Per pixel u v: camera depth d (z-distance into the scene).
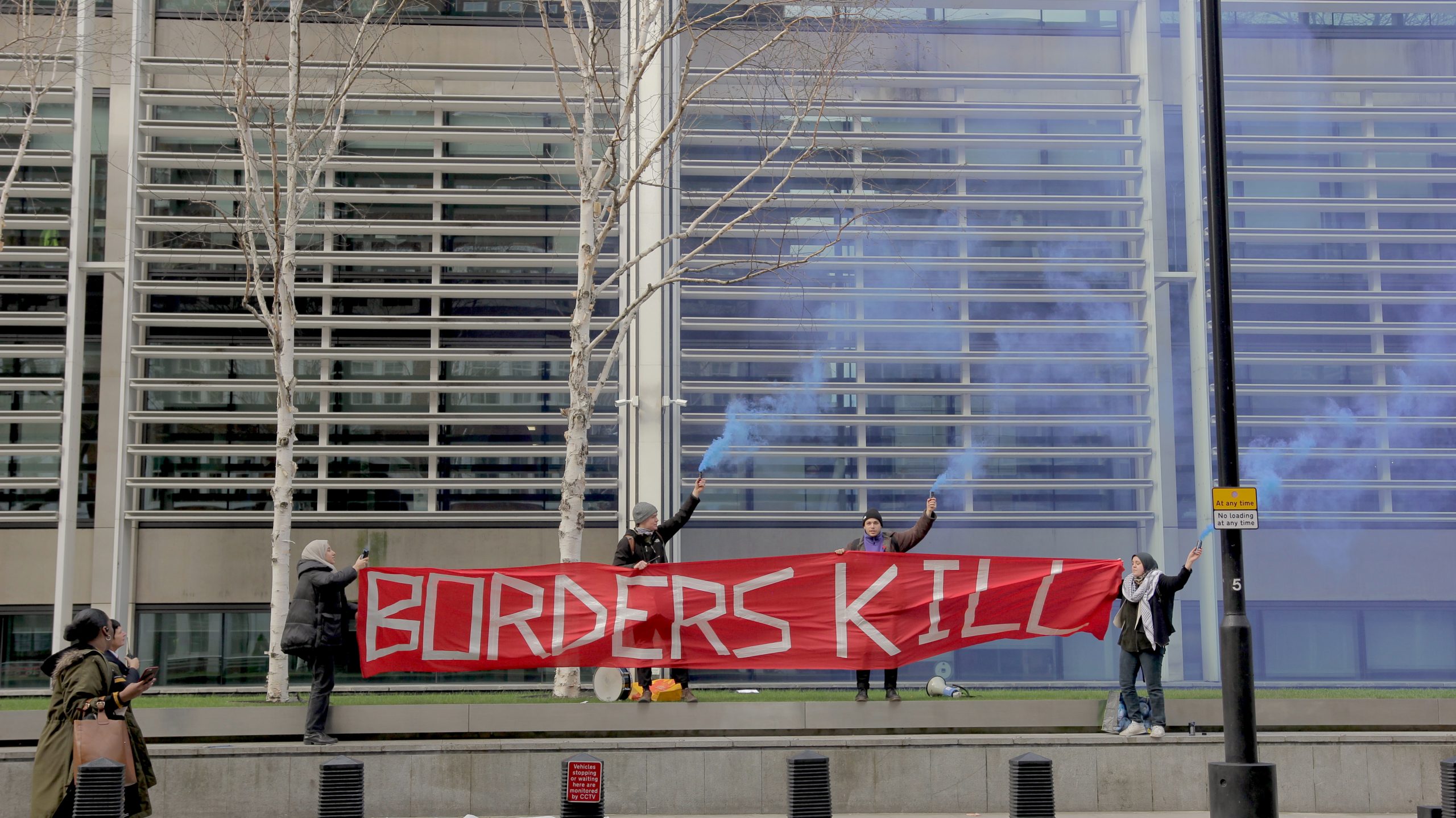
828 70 18.42
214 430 20.30
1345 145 20.81
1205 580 19.91
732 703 11.09
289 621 10.67
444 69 20.62
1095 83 20.98
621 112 16.09
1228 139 20.81
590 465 20.31
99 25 20.55
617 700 11.70
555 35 21.06
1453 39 21.56
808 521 20.06
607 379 20.44
